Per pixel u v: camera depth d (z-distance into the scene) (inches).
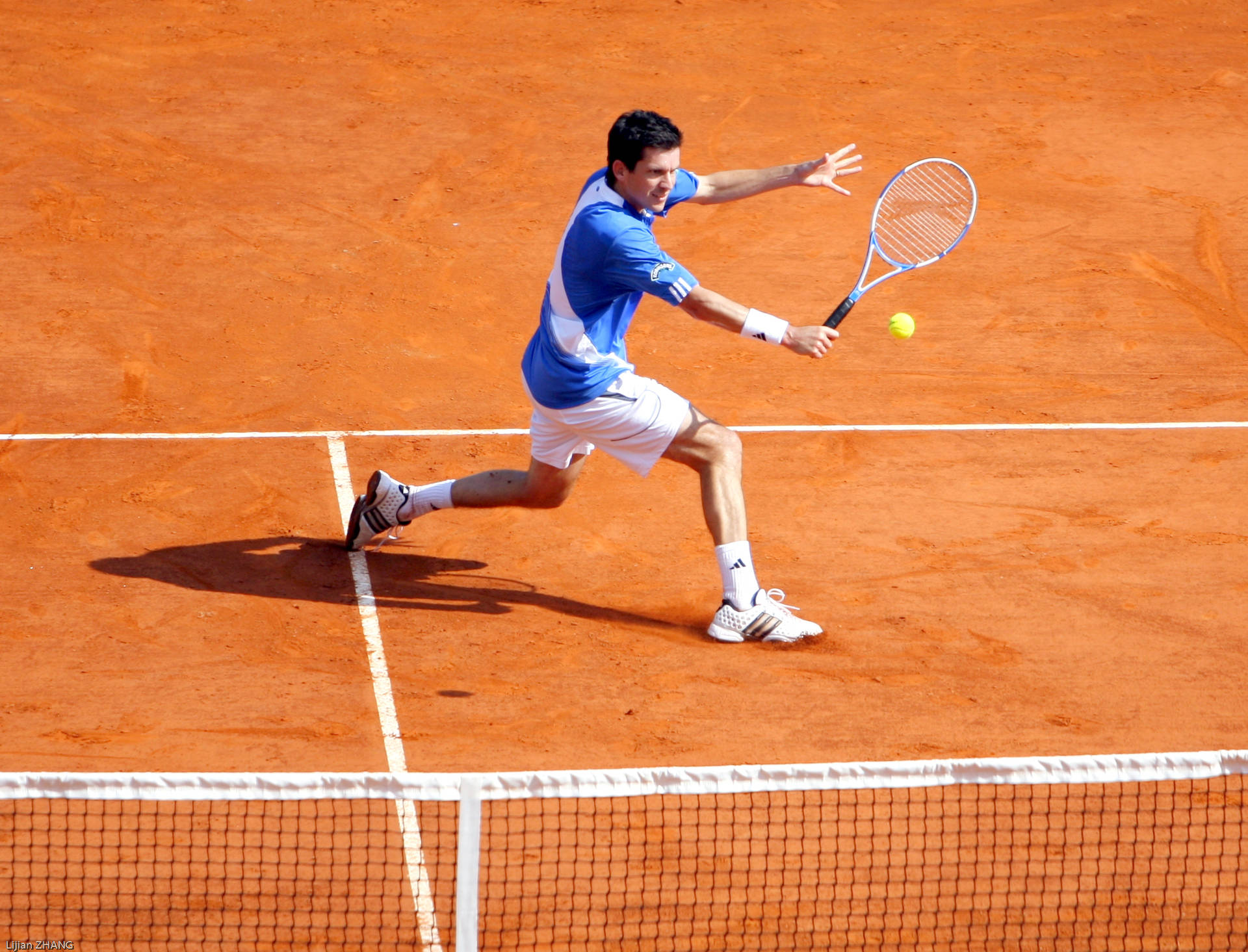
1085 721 838.5
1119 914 661.3
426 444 1213.7
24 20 2250.2
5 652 888.3
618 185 854.5
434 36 2272.4
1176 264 1610.5
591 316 876.6
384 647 908.0
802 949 635.5
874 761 794.2
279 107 1994.3
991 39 2320.4
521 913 652.1
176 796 586.9
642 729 824.3
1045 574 1014.4
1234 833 729.0
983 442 1224.8
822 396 1310.3
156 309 1456.7
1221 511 1108.5
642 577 1011.9
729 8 2425.0
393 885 670.5
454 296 1514.5
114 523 1063.0
